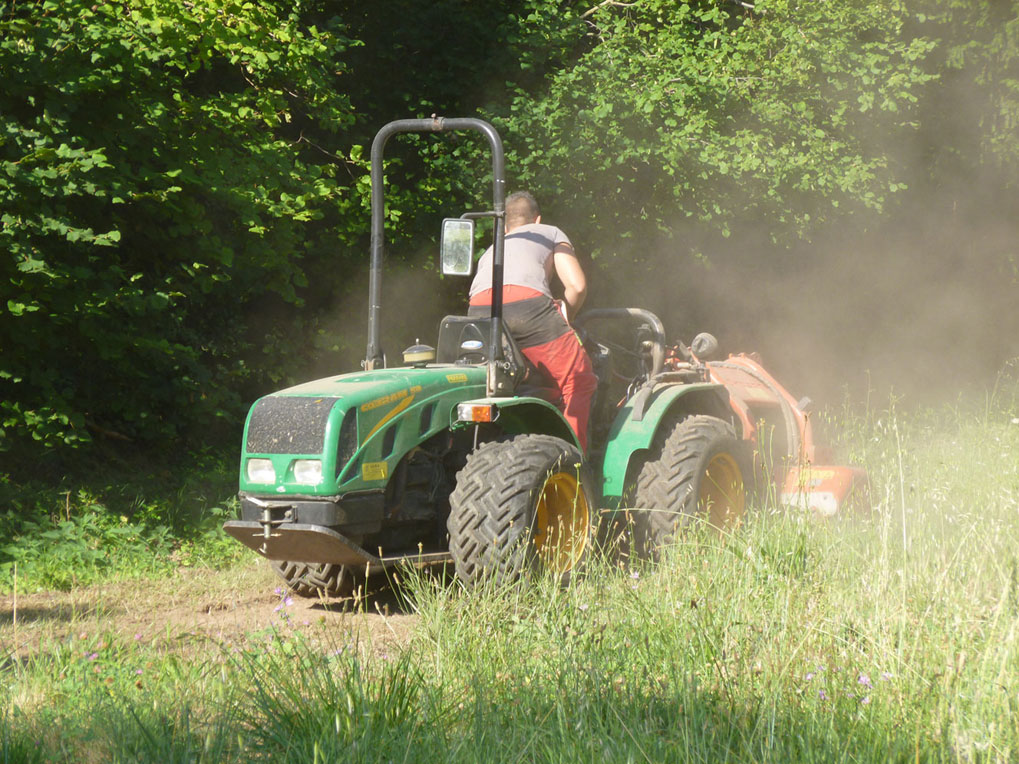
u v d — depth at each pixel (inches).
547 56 1411.2
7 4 888.3
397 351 1443.2
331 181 1082.1
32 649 525.3
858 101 1417.3
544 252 701.9
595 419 735.1
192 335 1227.2
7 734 372.8
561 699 387.2
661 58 1371.8
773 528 608.1
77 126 878.4
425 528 637.9
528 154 1328.7
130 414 1127.0
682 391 735.1
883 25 1514.5
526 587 560.7
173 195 950.4
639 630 474.9
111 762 360.8
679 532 650.8
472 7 1480.1
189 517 966.4
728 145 1341.0
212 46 1005.2
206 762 350.9
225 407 1259.2
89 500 965.2
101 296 893.2
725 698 388.8
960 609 446.6
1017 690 380.8
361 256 1350.9
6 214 826.8
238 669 444.8
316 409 570.6
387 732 362.6
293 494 565.6
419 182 1328.7
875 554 550.6
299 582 659.4
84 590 721.0
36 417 938.1
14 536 845.2
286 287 1105.4
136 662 476.1
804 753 339.3
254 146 1037.2
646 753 343.3
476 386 645.9
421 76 1424.7
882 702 374.6
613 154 1295.5
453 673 435.5
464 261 605.0
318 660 424.8
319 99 1109.7
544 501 625.6
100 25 884.6
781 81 1387.8
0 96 848.3
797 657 418.6
